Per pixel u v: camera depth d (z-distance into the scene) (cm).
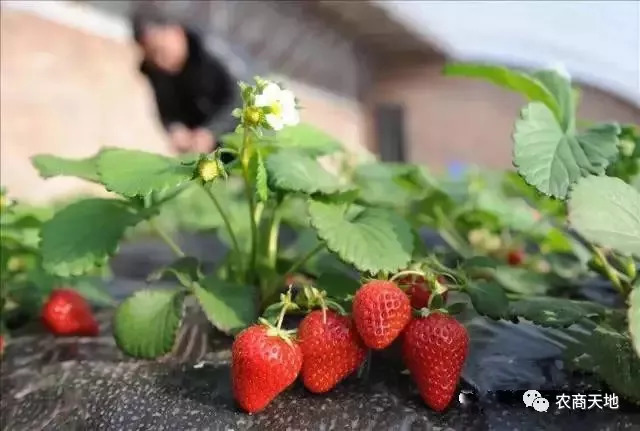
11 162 126
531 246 70
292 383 34
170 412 33
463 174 92
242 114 33
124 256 76
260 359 30
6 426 34
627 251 28
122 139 155
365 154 79
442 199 59
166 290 41
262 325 32
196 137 119
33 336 46
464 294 40
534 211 69
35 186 130
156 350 39
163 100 121
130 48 157
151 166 35
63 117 139
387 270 33
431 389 31
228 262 48
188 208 85
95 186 125
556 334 39
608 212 30
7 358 42
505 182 71
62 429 33
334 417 31
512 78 42
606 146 35
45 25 135
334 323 32
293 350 31
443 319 31
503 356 36
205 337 41
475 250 58
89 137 146
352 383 34
